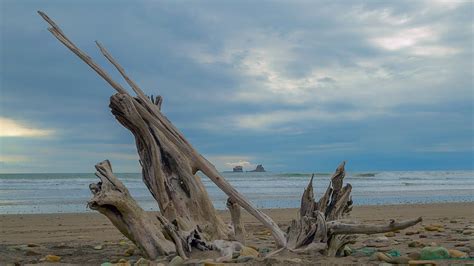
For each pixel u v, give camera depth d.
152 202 20.38
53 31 6.36
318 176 48.06
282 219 12.79
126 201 5.90
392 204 19.33
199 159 6.18
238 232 6.59
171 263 5.22
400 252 6.26
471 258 5.45
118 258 6.42
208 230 6.42
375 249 6.71
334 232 5.55
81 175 43.03
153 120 6.44
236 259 5.27
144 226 5.93
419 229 9.95
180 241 5.56
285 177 47.12
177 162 6.68
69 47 6.39
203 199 6.63
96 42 6.62
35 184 34.00
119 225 5.92
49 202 21.36
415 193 28.56
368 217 12.74
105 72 6.52
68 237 9.56
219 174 6.16
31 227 11.62
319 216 5.56
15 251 7.21
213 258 5.45
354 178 50.88
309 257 5.30
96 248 7.58
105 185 5.89
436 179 49.19
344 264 4.96
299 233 5.66
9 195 25.62
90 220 13.55
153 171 6.60
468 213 14.27
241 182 40.81
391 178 50.97
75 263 5.89
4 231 10.70
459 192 29.48
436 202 21.14
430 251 5.51
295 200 22.89
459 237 8.16
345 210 6.00
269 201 22.27
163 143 6.74
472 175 57.88
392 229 5.27
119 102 6.45
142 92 6.64
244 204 6.01
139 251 7.02
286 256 5.34
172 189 6.57
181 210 6.48
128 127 6.64
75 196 25.03
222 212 15.44
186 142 6.27
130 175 41.41
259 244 7.80
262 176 48.69
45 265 5.66
